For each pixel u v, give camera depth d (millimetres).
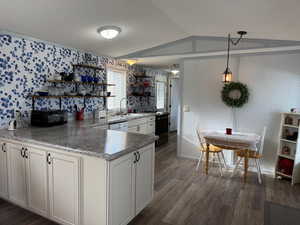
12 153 2408
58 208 2090
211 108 4258
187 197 2832
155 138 2434
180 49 4164
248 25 2867
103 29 2990
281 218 2076
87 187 1892
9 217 2318
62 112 3361
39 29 2871
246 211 2508
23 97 3061
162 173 3693
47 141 2146
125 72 5328
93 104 4391
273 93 3697
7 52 2822
